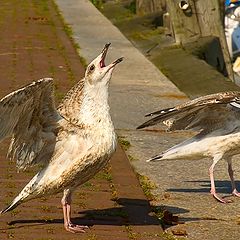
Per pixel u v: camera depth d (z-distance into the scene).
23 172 12.82
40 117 9.88
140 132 15.71
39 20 31.69
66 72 21.64
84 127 9.98
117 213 11.06
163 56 25.17
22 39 27.00
